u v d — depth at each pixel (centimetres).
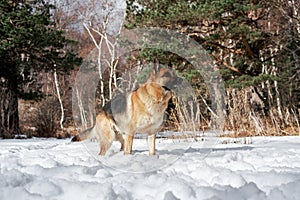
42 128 1573
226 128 993
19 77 1614
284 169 376
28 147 779
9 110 1551
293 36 1638
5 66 1526
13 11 1450
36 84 2464
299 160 463
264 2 1528
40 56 1575
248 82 1415
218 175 321
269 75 1455
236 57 1742
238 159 486
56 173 361
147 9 1539
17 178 321
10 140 1202
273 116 1366
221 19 1503
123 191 267
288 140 916
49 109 1784
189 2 1539
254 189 263
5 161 464
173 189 267
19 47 1462
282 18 1673
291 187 267
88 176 336
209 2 1434
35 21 1461
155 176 318
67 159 490
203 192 258
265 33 1592
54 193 269
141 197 259
